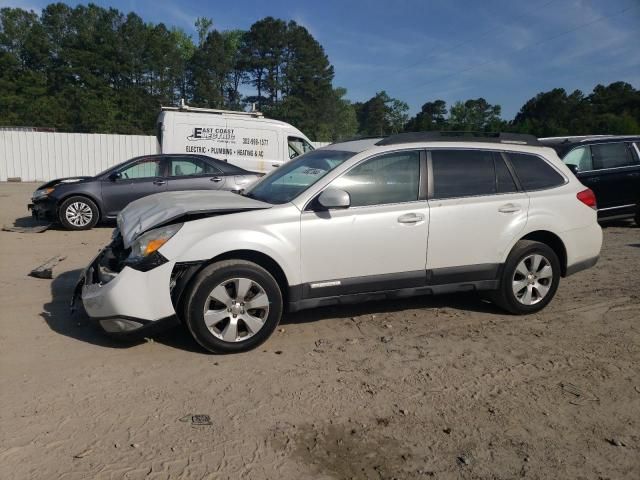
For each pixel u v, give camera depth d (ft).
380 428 11.43
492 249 17.49
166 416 11.53
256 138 48.42
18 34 224.33
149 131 203.92
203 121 46.85
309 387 13.06
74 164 83.56
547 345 15.94
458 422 11.75
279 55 223.71
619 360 14.94
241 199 16.53
